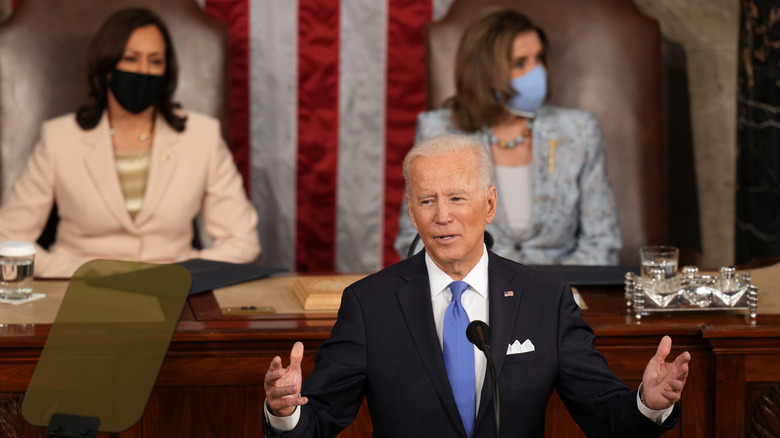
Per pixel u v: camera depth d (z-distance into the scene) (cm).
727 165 2130
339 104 2023
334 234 2064
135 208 1627
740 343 1045
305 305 1128
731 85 2100
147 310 903
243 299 1184
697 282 1116
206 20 1845
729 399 1049
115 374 864
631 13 1891
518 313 842
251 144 2022
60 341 887
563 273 1284
